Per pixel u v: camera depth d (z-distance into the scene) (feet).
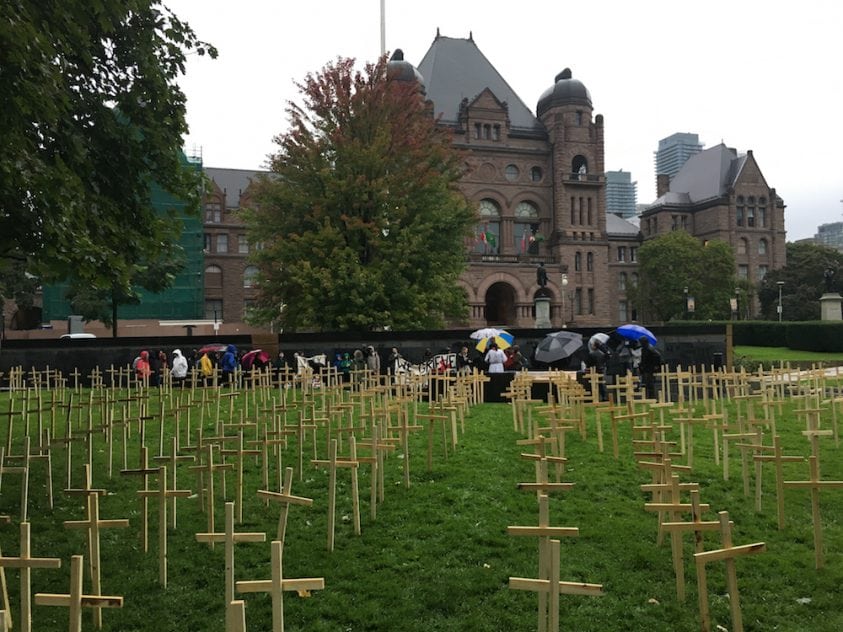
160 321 197.16
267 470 35.24
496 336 87.25
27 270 38.52
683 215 329.93
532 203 252.42
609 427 50.06
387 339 102.68
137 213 39.63
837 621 21.95
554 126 251.60
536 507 31.60
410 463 39.01
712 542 27.63
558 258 245.65
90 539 21.13
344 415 49.32
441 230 113.60
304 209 111.45
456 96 254.68
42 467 38.11
